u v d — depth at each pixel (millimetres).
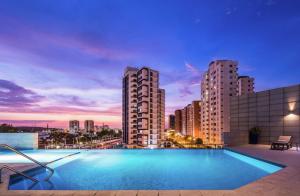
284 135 16797
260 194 5160
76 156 14484
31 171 8953
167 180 9094
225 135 16953
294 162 9633
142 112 82312
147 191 5355
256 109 19016
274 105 17625
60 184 8438
